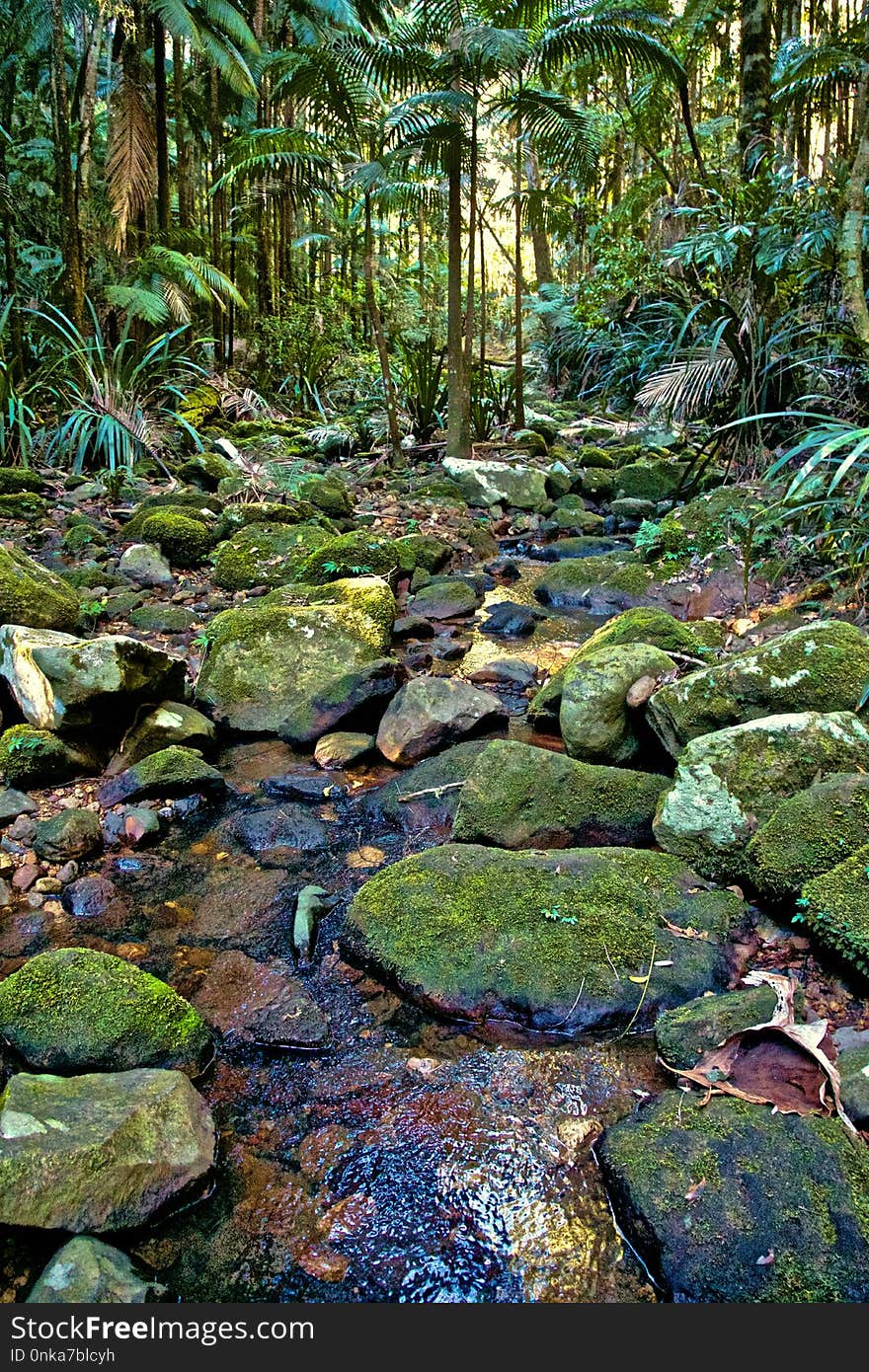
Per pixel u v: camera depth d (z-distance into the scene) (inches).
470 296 287.0
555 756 96.4
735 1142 55.9
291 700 125.6
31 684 107.5
